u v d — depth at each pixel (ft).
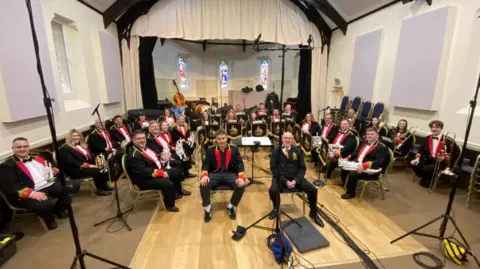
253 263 7.23
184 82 36.01
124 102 22.12
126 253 7.60
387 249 7.84
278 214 7.61
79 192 11.90
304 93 28.37
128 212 10.03
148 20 21.33
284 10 23.09
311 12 23.57
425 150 12.50
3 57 8.96
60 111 12.80
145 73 24.66
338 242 8.18
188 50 35.04
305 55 27.02
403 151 14.32
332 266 7.14
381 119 17.04
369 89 19.22
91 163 11.90
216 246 7.97
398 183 12.93
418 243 8.11
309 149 13.89
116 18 20.07
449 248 7.38
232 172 10.33
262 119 20.04
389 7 17.30
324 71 26.22
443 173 11.19
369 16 19.43
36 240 8.20
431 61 13.80
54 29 14.08
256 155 17.81
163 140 12.64
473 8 12.05
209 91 37.47
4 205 8.59
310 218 9.57
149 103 25.34
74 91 15.34
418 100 14.71
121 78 21.26
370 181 10.87
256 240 8.27
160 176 9.86
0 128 9.08
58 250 7.72
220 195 11.68
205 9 21.71
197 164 15.74
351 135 13.25
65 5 13.61
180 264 7.18
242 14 22.26
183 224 9.20
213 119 19.61
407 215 9.80
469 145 12.17
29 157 8.98
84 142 12.10
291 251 7.27
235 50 36.78
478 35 11.89
